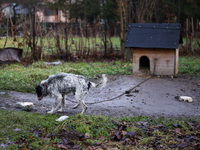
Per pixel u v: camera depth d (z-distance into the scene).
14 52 14.76
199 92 10.73
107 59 17.23
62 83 7.30
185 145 5.50
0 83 10.23
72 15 30.45
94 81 12.20
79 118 6.75
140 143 5.75
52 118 6.96
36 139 5.68
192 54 19.59
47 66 14.00
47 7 30.20
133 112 8.18
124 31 17.89
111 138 6.02
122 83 11.79
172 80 12.33
